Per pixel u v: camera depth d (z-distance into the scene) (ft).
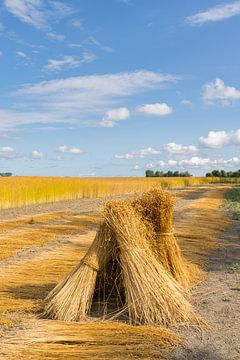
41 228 49.57
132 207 21.58
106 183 128.16
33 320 18.60
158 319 18.24
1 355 15.06
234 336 17.42
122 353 15.43
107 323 18.12
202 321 18.57
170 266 22.00
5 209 78.84
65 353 15.29
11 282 24.80
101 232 20.22
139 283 18.81
